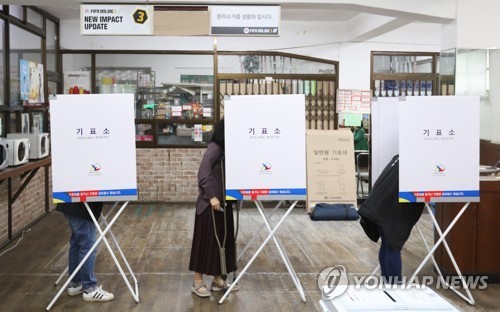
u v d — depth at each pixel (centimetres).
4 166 505
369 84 944
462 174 398
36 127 759
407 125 395
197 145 897
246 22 600
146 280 484
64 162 400
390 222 404
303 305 423
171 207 855
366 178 891
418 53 951
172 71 899
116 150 404
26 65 706
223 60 905
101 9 591
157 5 595
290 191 406
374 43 939
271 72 916
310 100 923
